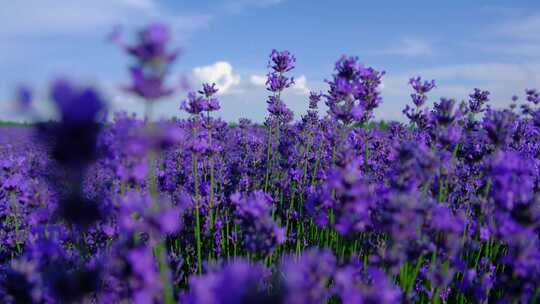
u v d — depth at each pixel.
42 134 0.21
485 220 0.38
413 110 0.51
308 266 0.21
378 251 0.31
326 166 0.59
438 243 0.31
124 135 0.23
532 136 0.65
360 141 0.52
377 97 0.46
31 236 0.32
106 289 0.29
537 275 0.28
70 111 0.20
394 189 0.33
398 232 0.28
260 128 1.35
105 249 0.34
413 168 0.33
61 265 0.29
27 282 0.26
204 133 0.50
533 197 0.30
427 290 0.38
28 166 0.52
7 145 1.08
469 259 0.42
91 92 0.20
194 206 0.48
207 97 0.50
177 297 0.32
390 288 0.27
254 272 0.20
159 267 0.31
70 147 0.21
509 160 0.32
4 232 0.44
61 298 0.26
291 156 0.67
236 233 0.46
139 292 0.22
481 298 0.36
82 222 0.25
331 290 0.32
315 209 0.36
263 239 0.32
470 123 0.49
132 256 0.22
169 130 0.22
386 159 0.60
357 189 0.30
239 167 0.67
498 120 0.37
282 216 0.54
